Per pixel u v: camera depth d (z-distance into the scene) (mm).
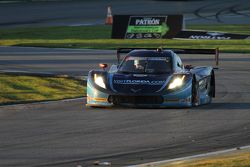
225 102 54219
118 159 32688
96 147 35625
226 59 93250
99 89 49625
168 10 169375
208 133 39625
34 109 50344
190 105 49688
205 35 118750
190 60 92500
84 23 148250
